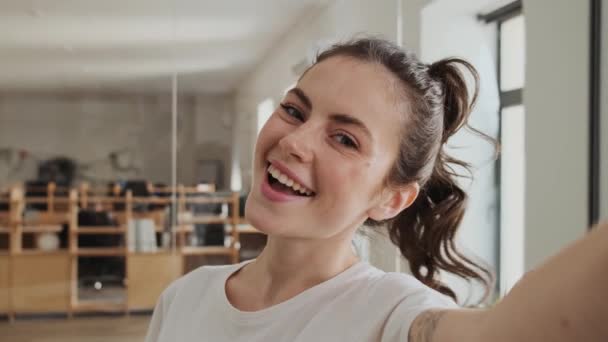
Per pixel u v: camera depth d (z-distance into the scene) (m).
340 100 0.55
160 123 3.64
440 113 0.64
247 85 3.68
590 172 1.63
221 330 0.65
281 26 3.65
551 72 1.82
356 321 0.55
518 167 2.61
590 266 0.27
